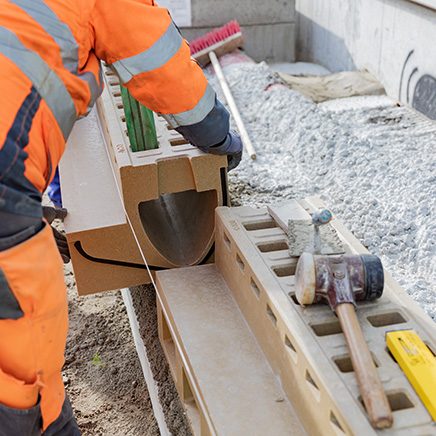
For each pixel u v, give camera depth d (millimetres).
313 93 4727
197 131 1803
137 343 2580
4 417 1334
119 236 2096
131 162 1986
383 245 2457
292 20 6121
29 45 1239
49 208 2029
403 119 4090
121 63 1506
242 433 1441
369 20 4891
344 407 1216
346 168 2979
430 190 2645
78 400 2465
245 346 1727
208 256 2248
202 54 5242
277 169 3168
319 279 1447
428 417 1204
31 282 1218
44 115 1245
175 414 2096
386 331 1435
